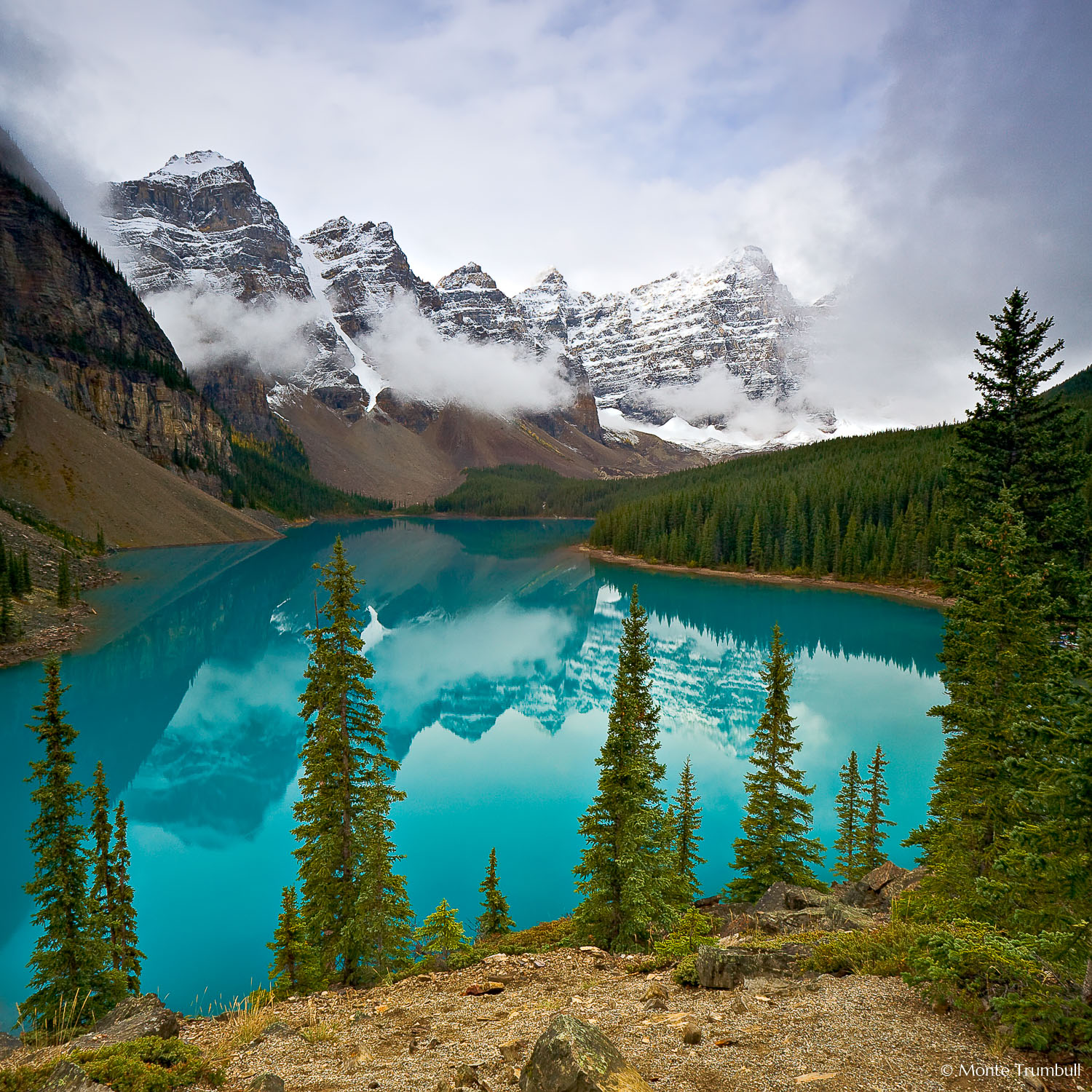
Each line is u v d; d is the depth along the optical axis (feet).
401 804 144.66
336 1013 45.27
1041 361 81.97
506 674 261.85
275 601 369.30
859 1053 26.91
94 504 526.16
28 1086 28.66
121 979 68.44
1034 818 47.37
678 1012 35.04
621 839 67.56
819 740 177.27
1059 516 75.31
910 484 435.12
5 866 116.88
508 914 97.30
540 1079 23.81
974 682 58.29
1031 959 29.58
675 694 223.51
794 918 59.57
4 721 188.14
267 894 110.32
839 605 368.68
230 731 190.19
